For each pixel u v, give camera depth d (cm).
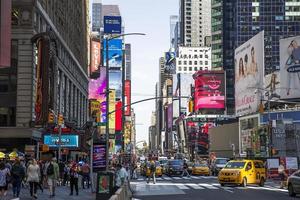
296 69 8519
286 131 7044
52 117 5175
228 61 18512
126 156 8175
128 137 13812
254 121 9312
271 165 4944
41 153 4881
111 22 8738
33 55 5369
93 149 3194
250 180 3912
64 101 7375
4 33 1341
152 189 3572
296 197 2866
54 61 5988
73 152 6338
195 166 6681
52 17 6419
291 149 6988
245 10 18475
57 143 4869
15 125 5291
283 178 3756
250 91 9669
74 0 8500
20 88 5303
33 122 5216
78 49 9038
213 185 4097
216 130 12488
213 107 15162
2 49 1330
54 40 5762
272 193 3184
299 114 8294
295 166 4944
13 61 5344
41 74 5219
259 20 18388
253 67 9606
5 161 2927
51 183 2666
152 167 4434
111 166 4294
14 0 5300
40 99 5191
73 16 8381
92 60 11900
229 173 3859
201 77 15288
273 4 18400
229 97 18250
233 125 11338
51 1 6359
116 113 10931
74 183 2906
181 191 3356
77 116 8844
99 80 11744
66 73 7381
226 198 2756
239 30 18488
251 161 4006
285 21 18250
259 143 8431
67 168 3769
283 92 8688
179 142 16738
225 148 11744
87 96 10531
